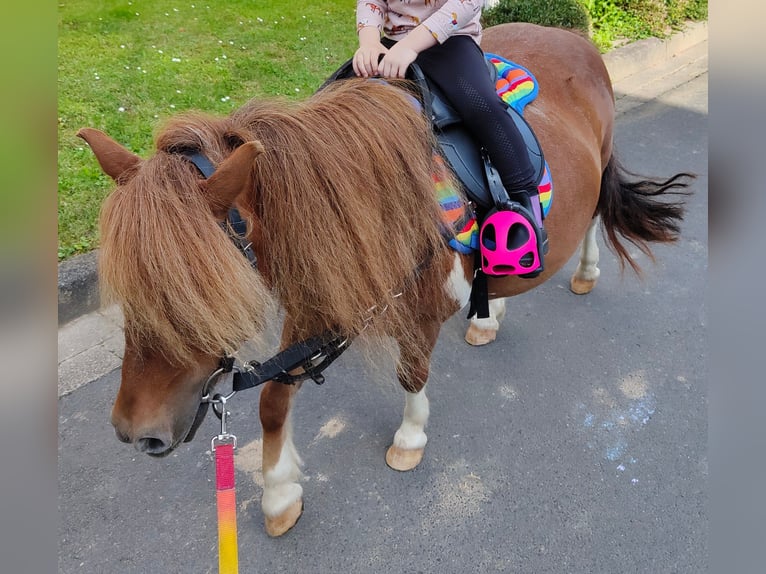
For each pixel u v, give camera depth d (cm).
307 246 116
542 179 171
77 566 172
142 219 96
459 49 158
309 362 136
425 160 135
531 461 209
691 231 337
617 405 232
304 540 182
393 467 203
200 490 195
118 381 229
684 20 621
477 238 159
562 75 214
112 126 336
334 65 452
